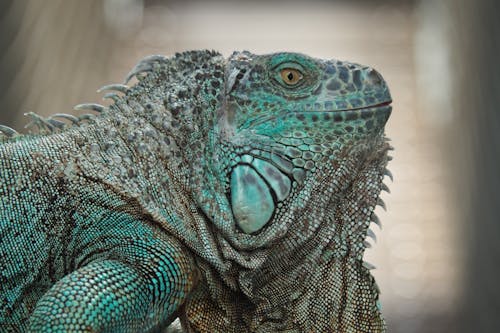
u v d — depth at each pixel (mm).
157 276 1143
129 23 3037
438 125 2736
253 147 1169
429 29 2980
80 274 1131
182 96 1174
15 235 1148
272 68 1178
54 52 2100
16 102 1729
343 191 1178
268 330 1174
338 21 3229
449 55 2613
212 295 1165
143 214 1154
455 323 2168
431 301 2223
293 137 1171
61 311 1118
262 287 1175
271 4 3199
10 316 1146
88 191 1154
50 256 1150
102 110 1185
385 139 1190
